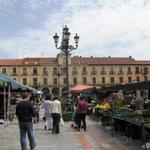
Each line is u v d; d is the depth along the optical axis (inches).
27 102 471.5
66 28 1011.3
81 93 1337.4
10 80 879.7
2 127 822.5
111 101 911.0
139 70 4493.1
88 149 498.3
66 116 1003.9
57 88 4352.9
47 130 767.7
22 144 468.4
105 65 4461.1
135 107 754.8
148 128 487.8
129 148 500.1
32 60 4439.0
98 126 861.8
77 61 4402.1
